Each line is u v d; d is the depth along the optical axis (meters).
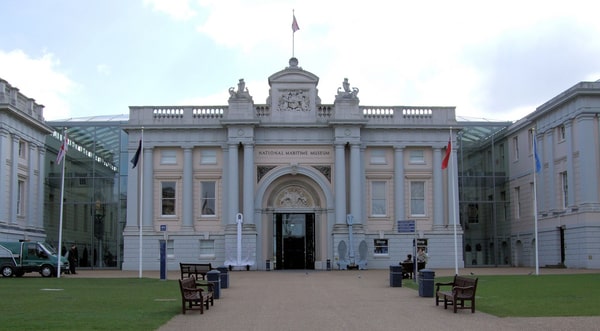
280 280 45.19
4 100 57.91
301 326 20.78
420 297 31.00
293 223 64.75
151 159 64.12
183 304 24.28
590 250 56.88
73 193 68.44
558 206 62.38
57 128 69.06
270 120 64.06
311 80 64.56
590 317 22.22
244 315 23.83
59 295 31.33
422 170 65.62
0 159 57.38
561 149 62.06
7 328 19.20
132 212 63.78
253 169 63.53
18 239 60.31
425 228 65.06
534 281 39.50
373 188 65.31
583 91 57.44
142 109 64.31
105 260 67.31
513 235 70.31
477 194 71.25
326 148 64.44
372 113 65.06
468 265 69.94
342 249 61.94
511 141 71.81
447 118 65.44
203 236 63.22
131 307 25.95
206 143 64.19
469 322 21.47
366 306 26.89
